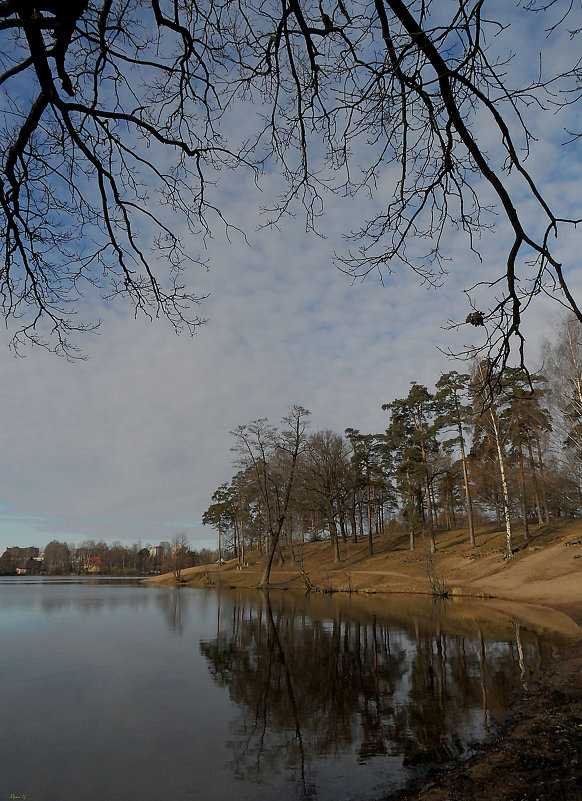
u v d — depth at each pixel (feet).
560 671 37.06
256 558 244.63
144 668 46.24
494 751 23.40
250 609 97.55
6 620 83.76
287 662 48.08
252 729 29.68
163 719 31.86
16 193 13.48
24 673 44.57
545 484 126.41
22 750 26.84
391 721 29.86
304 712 32.55
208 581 198.70
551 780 19.35
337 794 20.98
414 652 49.55
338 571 158.92
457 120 10.65
